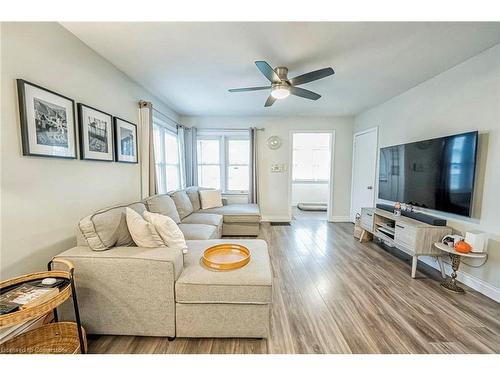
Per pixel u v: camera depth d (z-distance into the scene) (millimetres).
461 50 2180
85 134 2027
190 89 3250
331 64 2459
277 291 2240
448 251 2244
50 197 1703
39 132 1577
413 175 3008
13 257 1446
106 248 1647
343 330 1702
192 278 1553
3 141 1378
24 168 1501
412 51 2191
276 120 5004
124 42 2021
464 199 2309
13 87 1431
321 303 2043
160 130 3900
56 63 1741
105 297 1541
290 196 5156
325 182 7273
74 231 1937
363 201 4602
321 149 7246
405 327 1742
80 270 1526
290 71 2617
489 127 2176
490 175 2174
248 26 1790
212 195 4438
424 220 2707
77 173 1973
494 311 1948
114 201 2520
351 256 3150
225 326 1562
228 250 2016
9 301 1130
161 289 1531
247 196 5172
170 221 1838
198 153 5207
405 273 2646
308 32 1872
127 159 2736
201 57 2301
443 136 2668
